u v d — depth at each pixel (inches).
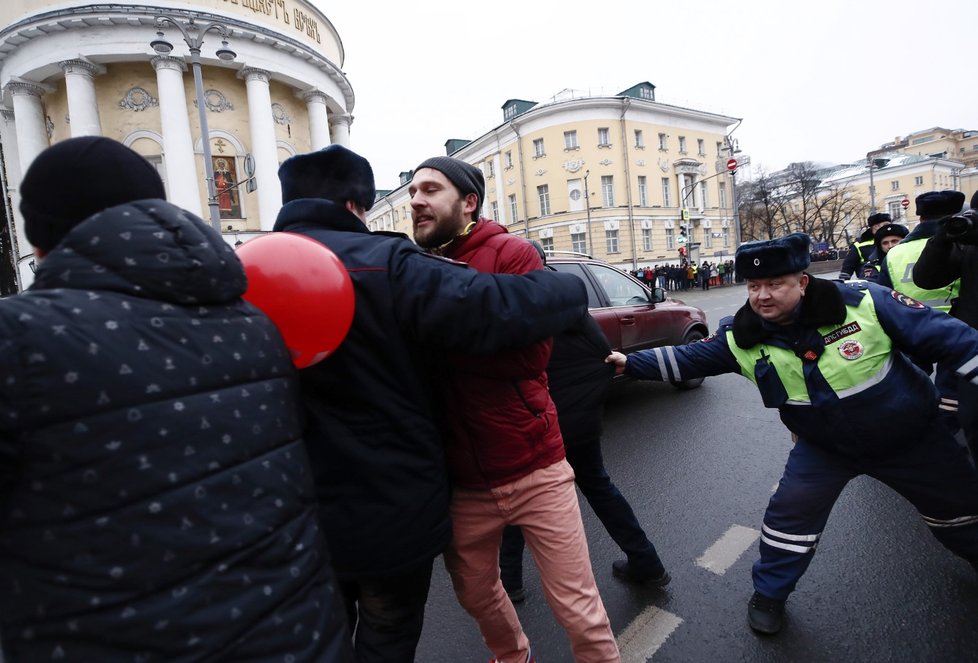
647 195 1364.4
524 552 118.1
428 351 55.4
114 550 28.4
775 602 85.4
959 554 84.3
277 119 884.0
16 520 28.2
